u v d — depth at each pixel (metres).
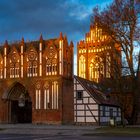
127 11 45.56
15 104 71.00
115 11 46.22
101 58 51.22
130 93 48.03
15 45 71.56
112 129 40.38
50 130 42.22
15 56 69.69
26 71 68.25
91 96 58.00
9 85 69.50
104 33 47.22
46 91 65.62
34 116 65.88
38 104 66.00
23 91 70.12
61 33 66.19
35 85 66.88
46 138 29.81
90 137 31.00
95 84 67.00
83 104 58.59
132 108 48.62
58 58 65.50
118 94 48.78
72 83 68.00
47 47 66.69
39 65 67.06
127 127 44.28
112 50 47.31
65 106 64.75
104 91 61.81
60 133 37.12
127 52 46.25
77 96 59.25
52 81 65.25
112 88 51.03
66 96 65.50
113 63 47.47
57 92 64.44
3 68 70.56
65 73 66.25
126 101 48.94
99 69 52.88
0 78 70.62
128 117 49.78
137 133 35.03
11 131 41.38
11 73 69.75
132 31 45.53
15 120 70.75
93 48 96.00
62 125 59.34
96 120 57.28
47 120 64.50
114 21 46.31
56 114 63.78
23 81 68.19
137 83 46.53
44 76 66.12
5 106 69.69
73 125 58.06
